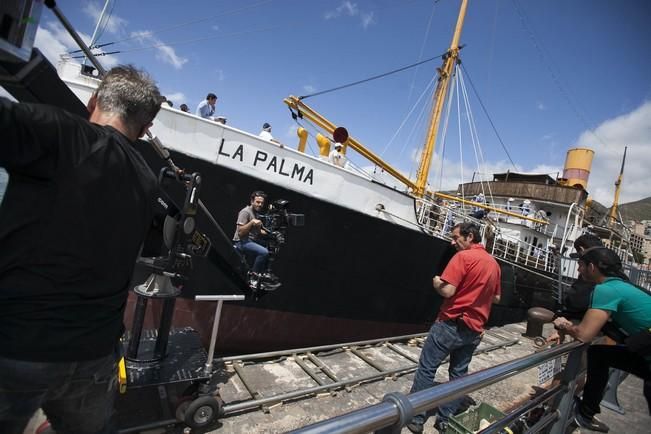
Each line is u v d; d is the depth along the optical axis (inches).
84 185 37.9
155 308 173.6
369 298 229.3
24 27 29.7
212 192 174.9
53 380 39.6
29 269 36.9
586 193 546.6
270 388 134.1
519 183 542.6
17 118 32.3
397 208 226.7
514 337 272.8
